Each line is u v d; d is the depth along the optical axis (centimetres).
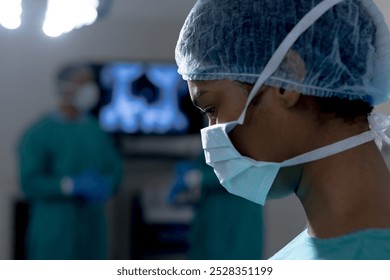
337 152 99
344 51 106
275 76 101
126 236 503
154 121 516
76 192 440
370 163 98
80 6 381
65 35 513
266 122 103
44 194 437
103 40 518
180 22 523
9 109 515
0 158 509
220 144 108
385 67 112
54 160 443
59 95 448
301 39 105
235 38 111
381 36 113
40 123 443
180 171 489
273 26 110
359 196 96
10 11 372
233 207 421
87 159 446
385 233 93
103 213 453
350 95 102
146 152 516
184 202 496
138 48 519
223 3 116
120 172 458
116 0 511
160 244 503
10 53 514
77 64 510
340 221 97
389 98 118
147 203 507
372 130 111
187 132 518
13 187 505
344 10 108
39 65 517
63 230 441
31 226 443
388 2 203
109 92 512
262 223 425
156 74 518
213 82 111
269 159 104
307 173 102
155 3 518
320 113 100
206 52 113
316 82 101
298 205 509
